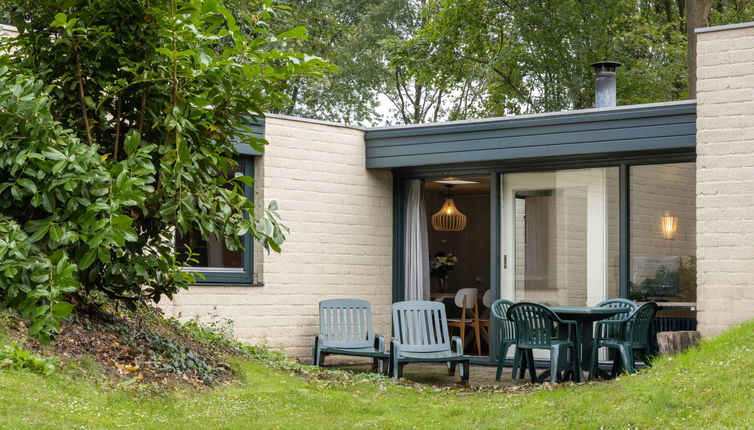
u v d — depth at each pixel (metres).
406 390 7.09
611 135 8.55
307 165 9.78
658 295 8.66
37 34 5.88
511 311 8.03
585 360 8.02
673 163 8.61
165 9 5.62
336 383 6.98
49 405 4.27
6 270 4.77
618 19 19.03
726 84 7.74
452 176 10.07
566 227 9.26
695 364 6.11
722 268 7.70
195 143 5.99
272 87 5.89
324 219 9.91
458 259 14.38
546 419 5.28
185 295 8.90
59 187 5.08
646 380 5.93
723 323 7.66
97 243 4.91
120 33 5.82
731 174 7.70
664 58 19.81
